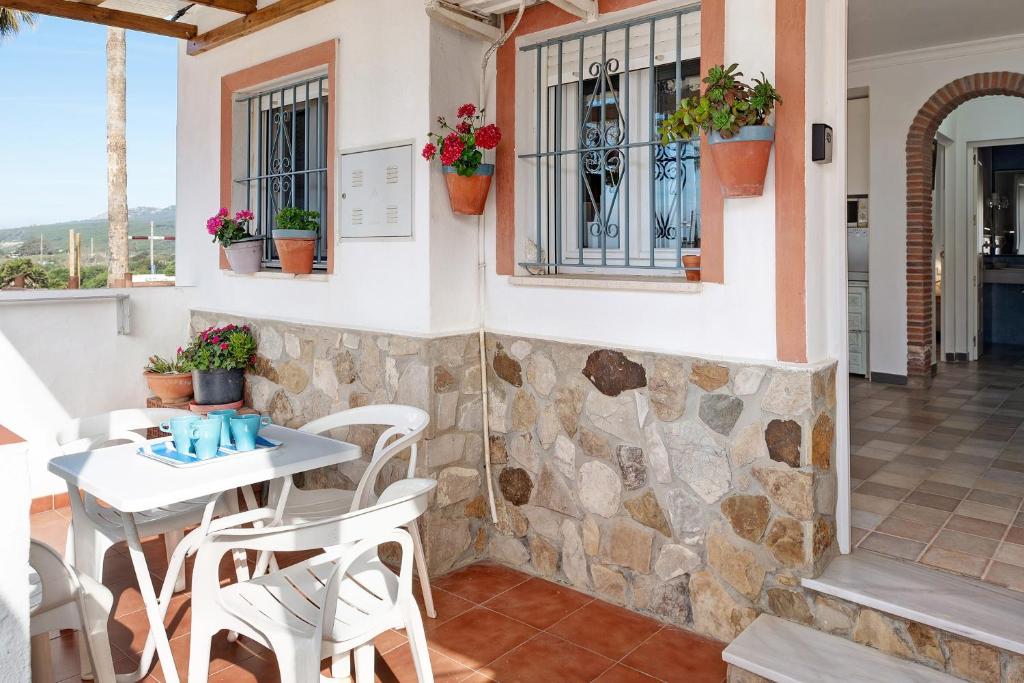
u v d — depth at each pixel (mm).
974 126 7430
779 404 2586
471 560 3523
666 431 2881
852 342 6754
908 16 5297
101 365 4473
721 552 2760
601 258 3361
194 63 4824
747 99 2494
